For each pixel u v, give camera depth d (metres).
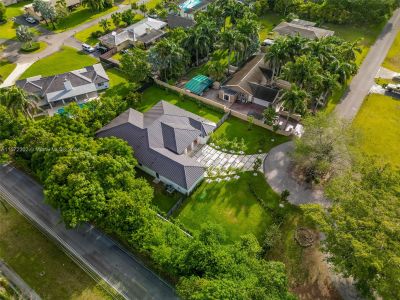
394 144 66.81
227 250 42.59
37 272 47.44
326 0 113.44
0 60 98.81
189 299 36.69
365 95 80.31
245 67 84.75
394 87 80.44
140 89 84.06
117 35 103.44
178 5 121.44
